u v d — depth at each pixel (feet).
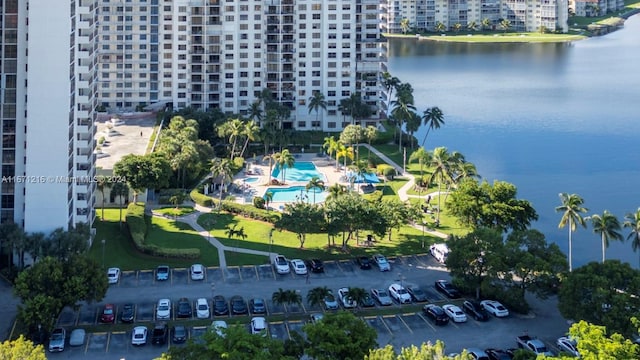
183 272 606.55
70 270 502.38
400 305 547.08
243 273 606.14
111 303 543.80
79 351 471.62
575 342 464.65
